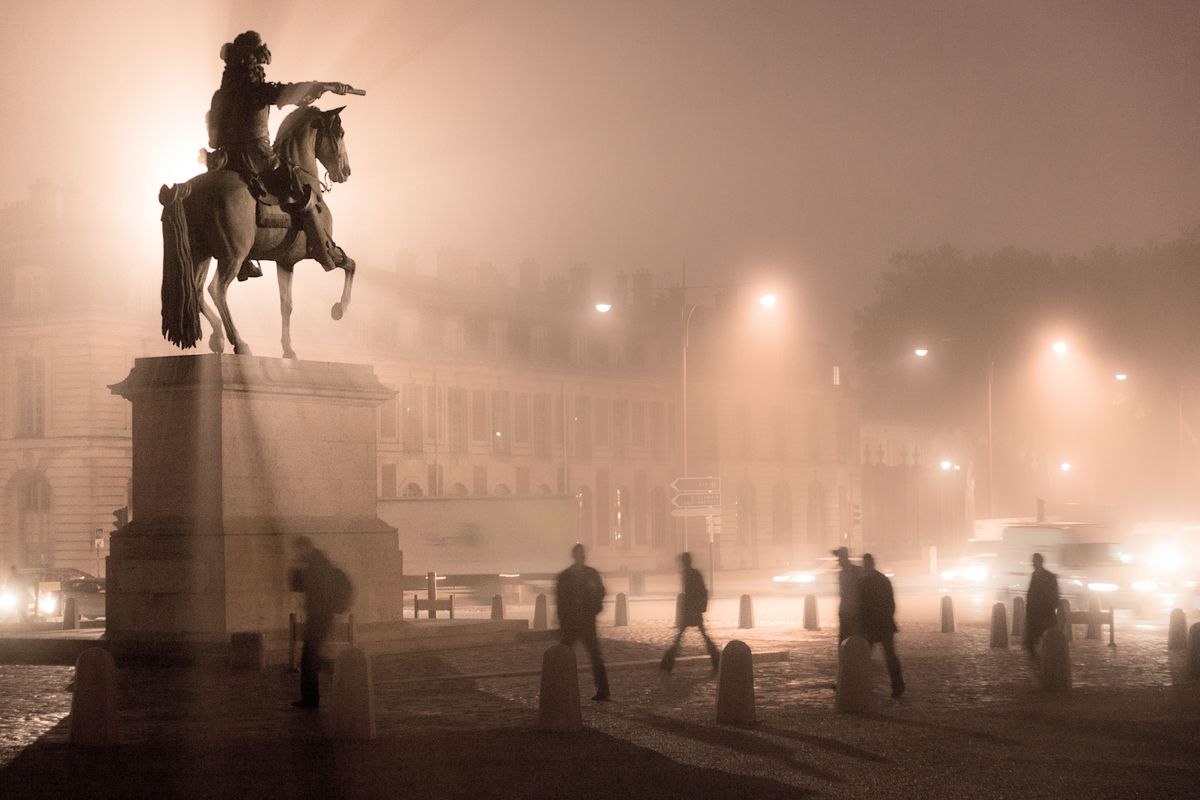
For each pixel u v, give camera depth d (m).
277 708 22.09
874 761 17.83
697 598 28.06
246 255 28.64
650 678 27.06
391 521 66.56
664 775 16.73
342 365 29.72
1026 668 29.61
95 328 79.25
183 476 28.41
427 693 23.98
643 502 111.19
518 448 101.31
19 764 17.45
